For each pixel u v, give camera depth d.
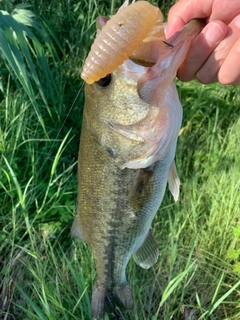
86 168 0.29
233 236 0.49
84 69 0.19
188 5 0.25
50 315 0.36
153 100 0.24
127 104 0.24
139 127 0.25
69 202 0.52
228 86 0.62
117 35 0.19
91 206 0.31
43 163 0.52
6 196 0.50
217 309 0.46
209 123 0.59
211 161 0.56
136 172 0.27
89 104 0.26
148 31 0.19
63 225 0.52
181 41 0.23
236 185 0.50
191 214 0.51
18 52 0.47
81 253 0.47
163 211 0.51
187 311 0.46
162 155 0.26
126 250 0.32
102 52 0.19
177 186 0.29
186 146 0.58
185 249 0.49
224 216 0.50
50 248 0.47
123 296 0.37
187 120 0.61
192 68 0.24
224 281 0.48
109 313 0.39
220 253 0.49
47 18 0.63
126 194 0.28
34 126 0.55
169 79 0.23
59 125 0.56
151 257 0.35
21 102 0.53
